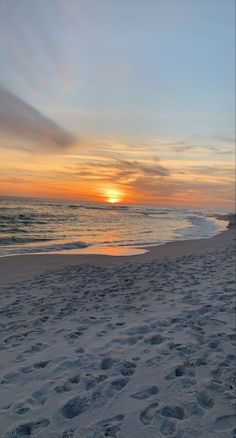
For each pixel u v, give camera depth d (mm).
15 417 2480
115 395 2766
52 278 7922
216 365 3273
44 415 2500
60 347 3846
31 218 25453
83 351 3715
